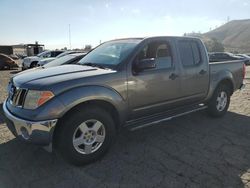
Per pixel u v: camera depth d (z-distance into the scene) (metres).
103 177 3.27
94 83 3.46
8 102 3.69
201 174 3.34
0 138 4.45
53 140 3.36
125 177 3.27
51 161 3.66
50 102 3.13
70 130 3.30
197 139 4.52
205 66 5.13
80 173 3.36
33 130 3.11
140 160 3.72
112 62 4.02
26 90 3.28
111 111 3.86
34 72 3.85
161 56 4.41
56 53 19.50
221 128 5.10
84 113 3.38
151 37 4.33
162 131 4.90
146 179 3.22
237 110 6.50
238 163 3.64
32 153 3.88
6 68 22.64
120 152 3.98
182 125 5.26
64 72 3.66
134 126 4.08
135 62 3.97
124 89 3.77
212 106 5.56
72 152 3.35
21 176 3.27
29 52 38.25
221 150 4.07
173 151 4.02
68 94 3.22
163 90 4.33
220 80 5.48
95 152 3.59
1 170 3.41
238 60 6.32
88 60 4.55
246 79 13.83
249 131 4.95
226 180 3.20
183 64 4.69
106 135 3.67
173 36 4.66
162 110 4.49
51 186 3.07
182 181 3.18
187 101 4.91
